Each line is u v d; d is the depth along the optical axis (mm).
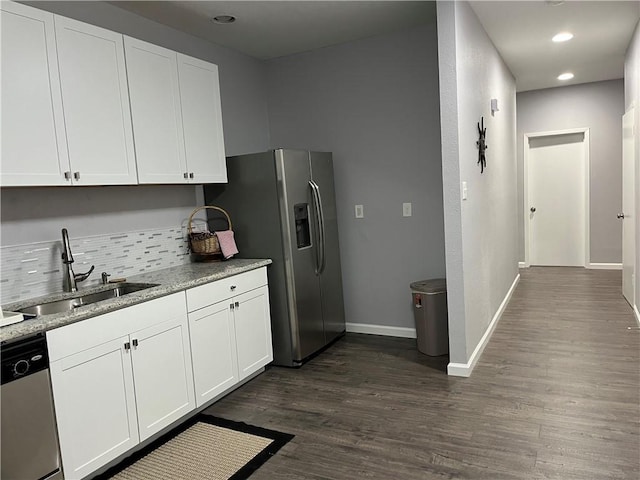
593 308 4746
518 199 7184
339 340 4273
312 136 4453
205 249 3512
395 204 4172
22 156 2219
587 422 2547
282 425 2746
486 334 3893
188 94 3221
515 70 5586
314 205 3830
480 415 2699
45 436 2000
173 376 2668
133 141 2797
